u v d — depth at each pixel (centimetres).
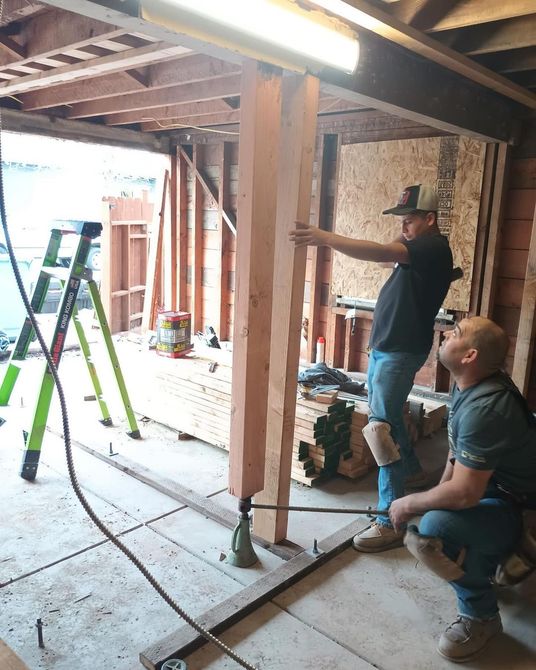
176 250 623
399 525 204
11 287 580
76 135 527
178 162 604
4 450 352
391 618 218
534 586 241
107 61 316
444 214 416
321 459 320
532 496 197
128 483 317
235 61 202
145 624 209
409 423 364
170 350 420
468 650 196
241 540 245
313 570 245
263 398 235
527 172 386
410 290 250
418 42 220
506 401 180
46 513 282
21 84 382
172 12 166
